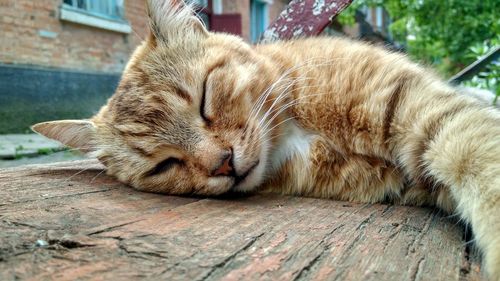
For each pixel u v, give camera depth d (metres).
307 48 0.23
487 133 0.15
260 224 0.13
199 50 0.21
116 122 0.21
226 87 0.20
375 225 0.14
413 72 0.19
